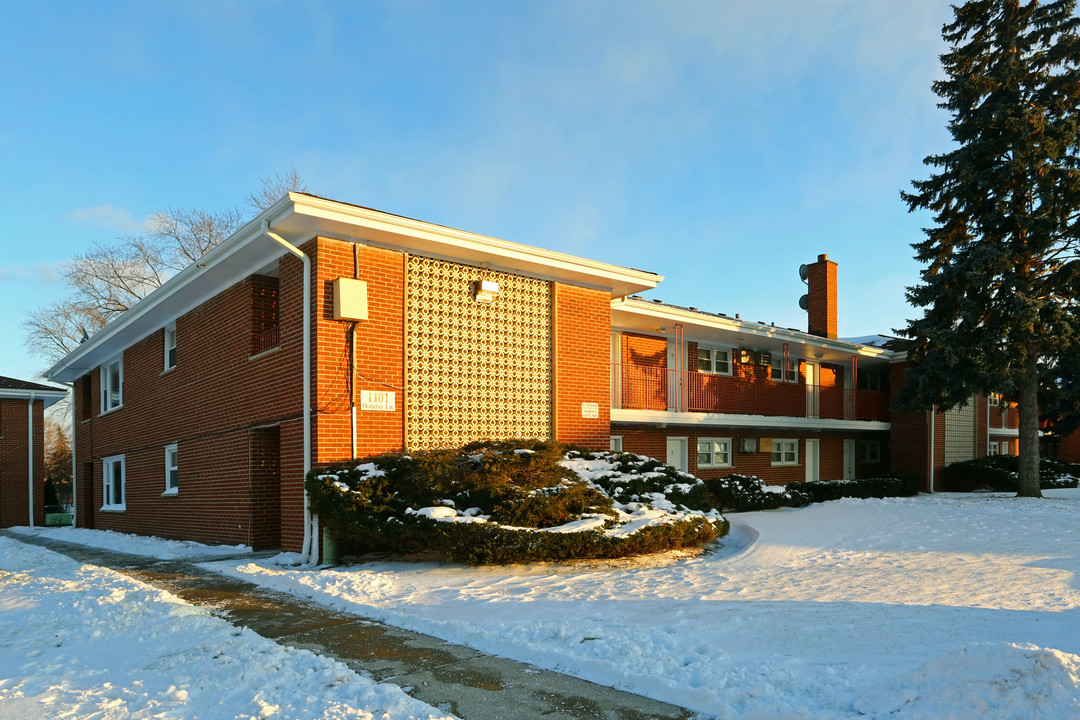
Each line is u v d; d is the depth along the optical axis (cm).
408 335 1235
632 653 554
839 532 1334
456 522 970
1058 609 697
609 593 814
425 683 512
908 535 1272
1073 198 1916
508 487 1039
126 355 1981
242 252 1227
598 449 1505
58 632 699
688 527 1117
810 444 2553
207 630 663
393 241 1202
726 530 1279
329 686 500
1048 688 394
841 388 2545
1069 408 2558
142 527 1811
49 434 5312
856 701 446
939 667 451
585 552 1007
